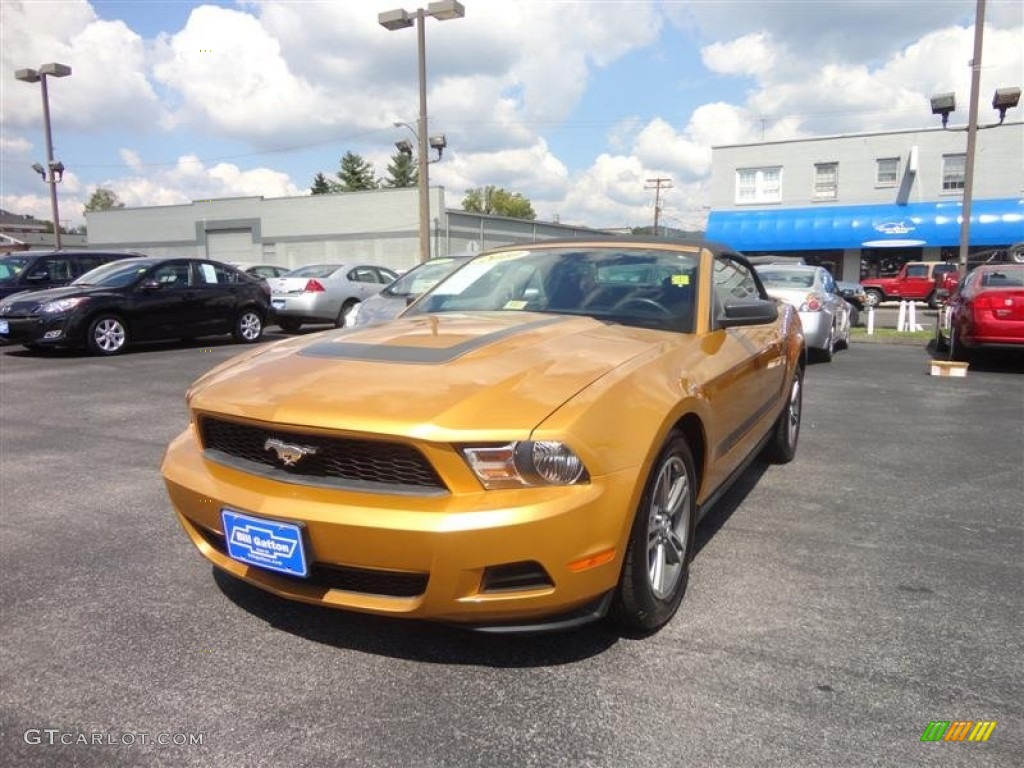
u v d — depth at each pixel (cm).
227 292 1341
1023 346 959
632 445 252
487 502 232
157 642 281
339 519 238
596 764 214
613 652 273
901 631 288
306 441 251
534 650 274
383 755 218
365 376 269
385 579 248
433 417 236
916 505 443
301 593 257
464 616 239
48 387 859
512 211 11544
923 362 1127
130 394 815
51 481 490
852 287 2567
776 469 524
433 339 311
